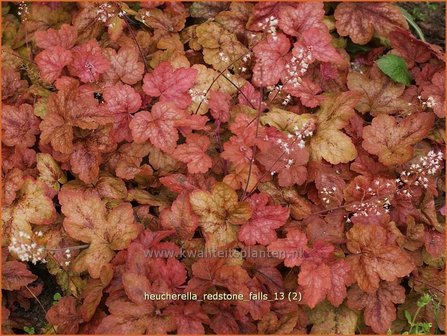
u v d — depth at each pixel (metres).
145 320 0.52
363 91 0.70
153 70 0.67
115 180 0.62
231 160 0.58
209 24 0.71
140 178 0.63
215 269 0.55
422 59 0.74
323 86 0.71
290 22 0.68
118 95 0.63
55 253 0.59
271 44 0.66
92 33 0.71
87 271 0.59
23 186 0.59
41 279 0.63
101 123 0.60
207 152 0.64
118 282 0.55
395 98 0.70
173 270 0.54
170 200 0.62
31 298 0.61
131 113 0.65
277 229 0.61
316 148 0.63
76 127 0.63
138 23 0.75
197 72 0.64
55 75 0.64
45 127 0.60
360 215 0.61
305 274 0.54
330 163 0.65
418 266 0.62
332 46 0.69
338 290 0.56
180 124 0.60
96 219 0.57
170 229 0.58
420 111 0.70
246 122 0.62
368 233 0.58
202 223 0.57
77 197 0.57
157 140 0.60
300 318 0.58
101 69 0.65
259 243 0.59
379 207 0.61
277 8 0.71
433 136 0.68
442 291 0.61
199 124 0.61
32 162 0.63
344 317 0.59
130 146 0.64
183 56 0.67
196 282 0.54
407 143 0.63
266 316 0.56
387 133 0.64
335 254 0.59
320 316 0.59
